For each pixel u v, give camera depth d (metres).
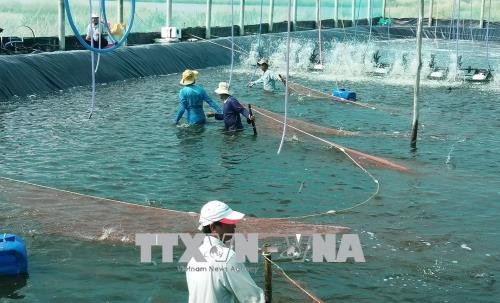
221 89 14.59
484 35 52.22
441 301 6.51
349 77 27.61
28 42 23.62
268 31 41.50
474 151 13.54
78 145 13.13
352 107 19.09
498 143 14.39
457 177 11.34
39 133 14.21
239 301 4.25
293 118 16.95
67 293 6.58
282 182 10.84
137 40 29.34
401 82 26.08
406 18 58.78
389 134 15.18
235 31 38.06
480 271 7.24
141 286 6.75
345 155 12.73
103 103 18.67
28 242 7.66
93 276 6.94
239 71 29.31
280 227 8.34
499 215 9.24
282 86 23.06
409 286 6.83
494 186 10.77
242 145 13.41
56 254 7.41
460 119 17.56
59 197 9.21
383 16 55.81
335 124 16.39
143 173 11.20
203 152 12.79
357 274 7.07
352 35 48.22
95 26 24.23
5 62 19.66
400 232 8.45
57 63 21.77
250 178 11.04
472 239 8.24
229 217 4.36
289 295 6.53
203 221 4.36
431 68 28.66
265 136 14.23
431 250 7.82
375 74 28.62
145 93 21.05
